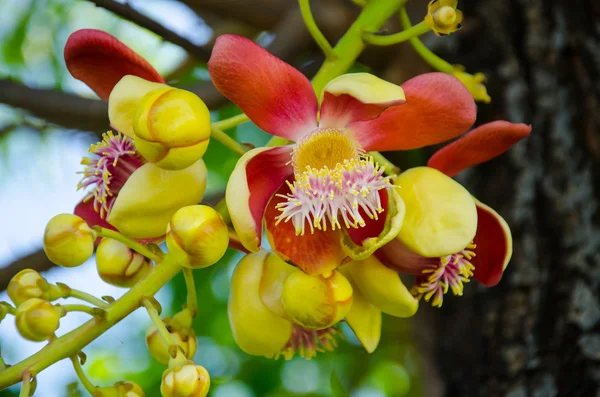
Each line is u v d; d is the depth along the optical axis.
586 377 0.72
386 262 0.63
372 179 0.61
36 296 0.60
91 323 0.61
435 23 0.62
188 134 0.59
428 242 0.61
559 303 0.73
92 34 0.62
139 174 0.61
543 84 0.76
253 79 0.60
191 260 0.60
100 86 0.64
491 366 0.74
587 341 0.72
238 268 0.64
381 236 0.60
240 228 0.58
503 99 0.76
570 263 0.73
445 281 0.63
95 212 0.64
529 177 0.75
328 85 0.60
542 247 0.74
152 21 0.76
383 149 0.63
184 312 0.62
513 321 0.74
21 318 0.60
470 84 0.68
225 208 0.62
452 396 0.76
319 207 0.60
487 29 0.77
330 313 0.61
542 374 0.73
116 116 0.60
